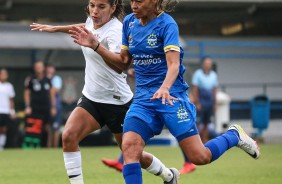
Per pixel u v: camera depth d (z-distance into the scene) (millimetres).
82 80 45812
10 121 41906
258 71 59312
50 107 39594
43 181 21188
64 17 57719
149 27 14062
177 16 59375
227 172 23922
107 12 15578
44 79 39438
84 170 24766
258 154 15977
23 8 56031
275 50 59719
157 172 16125
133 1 13938
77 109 15969
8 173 23938
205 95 39719
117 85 15914
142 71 14312
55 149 38750
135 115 14062
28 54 46094
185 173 23531
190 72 51344
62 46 43594
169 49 13727
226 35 60875
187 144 14188
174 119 14062
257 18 60594
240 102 57906
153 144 46062
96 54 15523
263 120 47906
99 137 45250
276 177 22125
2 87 40562
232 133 15383
